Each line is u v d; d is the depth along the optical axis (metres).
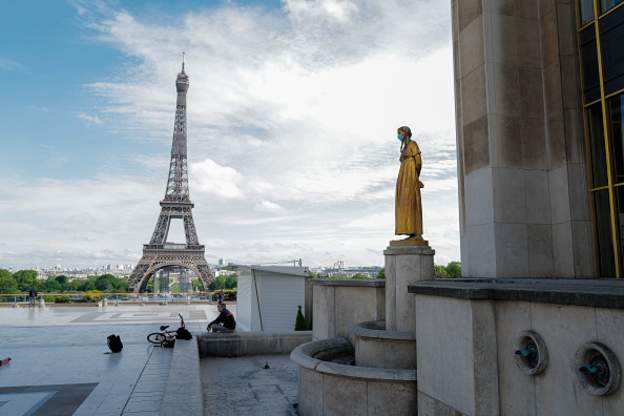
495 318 7.89
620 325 5.73
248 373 14.85
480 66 13.32
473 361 7.70
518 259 12.54
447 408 8.37
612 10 12.02
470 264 13.48
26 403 11.23
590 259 12.23
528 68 13.31
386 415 9.45
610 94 12.05
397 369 9.85
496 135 12.80
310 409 10.40
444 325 8.56
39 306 47.41
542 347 6.90
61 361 16.61
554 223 12.86
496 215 12.55
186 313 38.56
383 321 13.34
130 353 18.27
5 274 130.88
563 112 12.74
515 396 7.46
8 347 19.78
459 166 14.97
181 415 7.91
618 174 11.88
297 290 26.16
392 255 11.59
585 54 12.80
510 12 13.40
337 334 15.24
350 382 9.76
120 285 165.38
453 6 15.50
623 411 5.67
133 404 11.15
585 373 6.14
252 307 25.95
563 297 6.46
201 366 15.89
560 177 12.67
